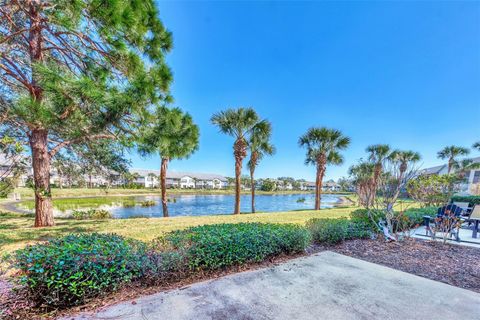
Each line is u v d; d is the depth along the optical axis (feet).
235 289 8.02
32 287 6.15
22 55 16.44
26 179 20.65
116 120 12.48
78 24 11.32
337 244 14.29
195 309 6.66
